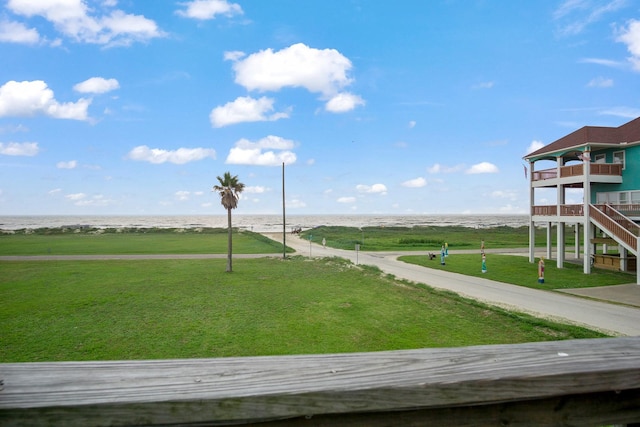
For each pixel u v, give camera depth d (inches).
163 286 822.5
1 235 2871.6
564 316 558.6
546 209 1090.1
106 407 43.6
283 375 50.7
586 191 935.0
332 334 479.8
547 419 51.7
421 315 569.6
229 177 1039.6
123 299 690.2
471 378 48.4
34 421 42.8
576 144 977.5
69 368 53.2
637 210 916.6
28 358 404.2
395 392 47.0
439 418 49.3
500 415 50.9
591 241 994.1
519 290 767.7
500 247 1878.7
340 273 1013.8
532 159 1144.2
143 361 56.2
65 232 3238.2
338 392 46.2
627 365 52.9
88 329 504.4
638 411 54.1
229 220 1052.5
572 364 53.2
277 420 46.4
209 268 1120.2
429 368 52.4
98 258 1389.0
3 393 45.0
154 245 1990.7
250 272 1037.2
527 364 53.3
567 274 943.7
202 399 44.6
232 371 52.1
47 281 887.1
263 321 541.0
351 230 3302.2
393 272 1027.9
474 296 710.5
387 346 435.2
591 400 53.2
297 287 810.2
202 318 558.3
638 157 935.7
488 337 462.9
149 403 43.9
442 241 2113.7
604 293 729.6
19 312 596.1
